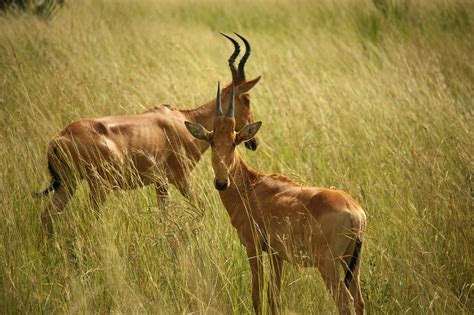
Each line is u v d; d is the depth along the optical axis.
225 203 19.69
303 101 32.97
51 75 34.22
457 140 24.39
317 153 27.36
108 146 22.36
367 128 28.69
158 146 24.12
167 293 18.38
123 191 21.88
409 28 47.75
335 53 43.12
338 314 17.47
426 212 21.41
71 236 21.44
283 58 43.41
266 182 18.84
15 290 18.19
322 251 16.41
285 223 17.45
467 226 19.94
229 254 20.02
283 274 19.45
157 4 62.53
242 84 25.08
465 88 35.41
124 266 19.03
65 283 18.55
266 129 30.39
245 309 18.64
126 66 38.69
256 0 62.84
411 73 34.66
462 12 48.66
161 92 33.06
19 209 22.16
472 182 22.31
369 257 19.36
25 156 24.23
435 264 18.84
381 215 21.42
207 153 28.58
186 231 19.67
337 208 16.27
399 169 24.48
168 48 43.72
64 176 22.50
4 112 29.16
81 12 53.38
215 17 60.84
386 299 18.22
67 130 22.44
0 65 35.56
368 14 51.03
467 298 17.92
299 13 57.16
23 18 46.25
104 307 18.38
